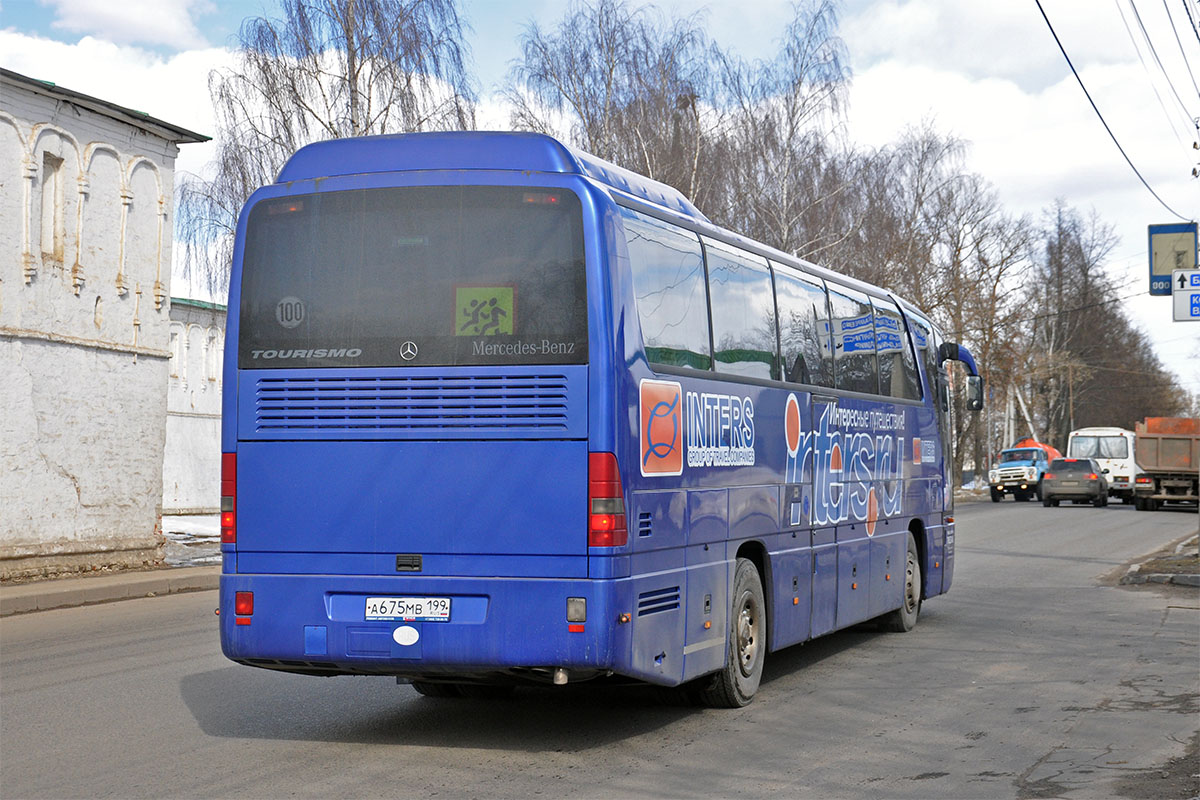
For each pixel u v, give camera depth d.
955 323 53.34
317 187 7.52
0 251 16.52
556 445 7.05
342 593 7.25
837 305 11.43
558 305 7.14
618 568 7.03
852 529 11.45
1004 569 20.50
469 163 7.43
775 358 9.76
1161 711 8.45
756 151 35.38
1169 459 41.50
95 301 18.25
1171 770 6.74
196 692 9.22
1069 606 15.16
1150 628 12.92
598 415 7.02
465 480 7.14
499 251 7.24
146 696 9.05
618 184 7.97
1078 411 99.62
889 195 45.34
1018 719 8.27
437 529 7.15
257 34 26.58
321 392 7.36
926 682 9.87
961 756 7.18
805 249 36.56
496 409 7.13
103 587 15.81
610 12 33.59
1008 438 74.94
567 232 7.19
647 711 8.64
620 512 7.05
